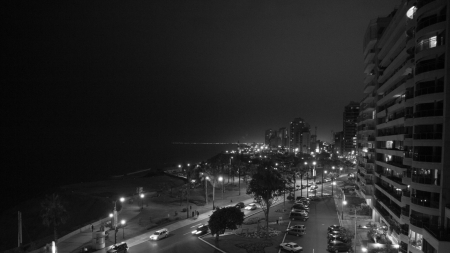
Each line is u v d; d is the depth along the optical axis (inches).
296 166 7396.7
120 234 2522.1
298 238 2358.5
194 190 4766.2
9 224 4180.6
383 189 2474.2
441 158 1519.4
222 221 2198.6
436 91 1535.4
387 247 1966.0
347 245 2053.4
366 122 3282.5
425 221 1561.3
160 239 2377.0
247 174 6200.8
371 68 3068.4
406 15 1918.1
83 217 4069.9
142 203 3612.2
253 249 2085.4
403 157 1969.7
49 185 7322.8
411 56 1819.6
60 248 2225.6
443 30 1515.7
